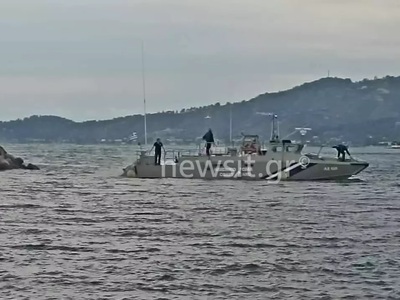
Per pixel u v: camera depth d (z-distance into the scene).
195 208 94.50
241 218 83.94
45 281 50.50
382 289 49.00
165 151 145.12
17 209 92.19
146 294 47.59
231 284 50.12
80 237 68.62
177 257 58.72
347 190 122.88
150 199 106.25
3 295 47.03
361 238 68.94
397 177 165.88
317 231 73.31
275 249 62.69
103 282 50.34
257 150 135.50
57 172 180.00
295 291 48.50
